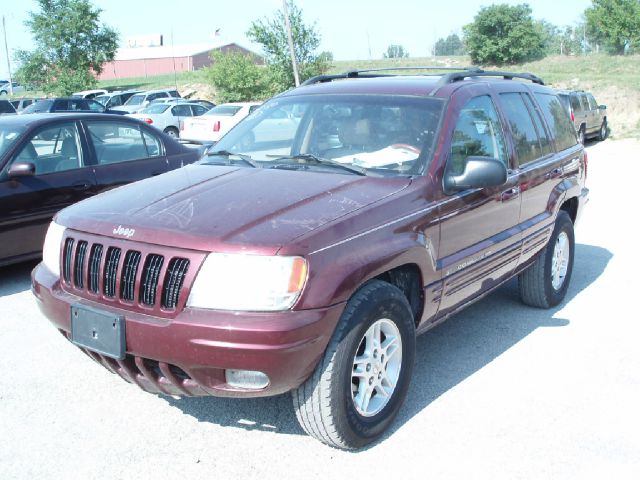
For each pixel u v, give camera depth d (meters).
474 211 4.22
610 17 52.97
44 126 6.69
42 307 3.68
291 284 3.01
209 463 3.39
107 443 3.58
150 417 3.85
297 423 3.79
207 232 3.14
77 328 3.40
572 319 5.51
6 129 6.65
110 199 3.80
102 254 3.33
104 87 55.22
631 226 9.18
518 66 51.59
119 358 3.21
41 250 6.57
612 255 7.66
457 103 4.32
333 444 3.44
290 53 33.56
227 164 4.34
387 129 4.19
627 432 3.70
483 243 4.38
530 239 5.02
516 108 5.14
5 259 6.31
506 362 4.63
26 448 3.52
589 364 4.61
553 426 3.76
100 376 4.39
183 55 90.38
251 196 3.55
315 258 3.09
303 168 4.06
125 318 3.18
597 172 15.19
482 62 54.81
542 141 5.39
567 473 3.32
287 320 2.97
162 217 3.36
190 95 47.38
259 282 2.99
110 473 3.30
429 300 3.87
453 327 5.33
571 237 5.89
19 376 4.38
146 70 91.56
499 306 5.84
